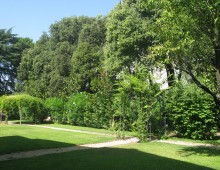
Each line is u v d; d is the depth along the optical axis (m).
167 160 11.01
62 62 42.16
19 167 10.04
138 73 17.39
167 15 11.02
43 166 10.15
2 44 57.31
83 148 14.02
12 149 13.41
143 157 11.58
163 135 16.78
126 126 18.75
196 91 16.94
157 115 16.83
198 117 16.81
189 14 10.65
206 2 10.11
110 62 26.05
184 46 11.12
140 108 16.83
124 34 23.89
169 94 17.52
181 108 17.12
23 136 17.94
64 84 40.03
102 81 23.33
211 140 16.55
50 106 30.00
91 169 9.73
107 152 12.75
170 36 11.26
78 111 25.77
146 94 16.78
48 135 18.44
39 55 46.41
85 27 44.72
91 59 37.47
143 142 15.85
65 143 15.27
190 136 17.14
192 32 10.81
